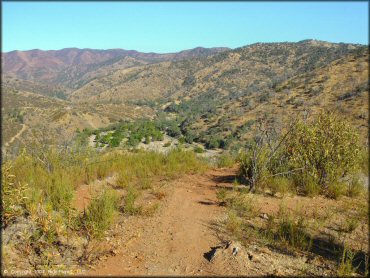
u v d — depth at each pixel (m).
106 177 8.95
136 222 5.77
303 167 7.62
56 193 6.24
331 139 7.71
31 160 8.45
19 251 4.35
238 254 4.46
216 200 7.02
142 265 4.30
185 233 5.30
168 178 9.09
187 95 189.50
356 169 7.73
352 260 4.40
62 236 4.84
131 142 42.22
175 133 78.62
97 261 4.35
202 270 4.19
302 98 71.19
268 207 6.52
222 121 78.88
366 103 53.84
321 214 6.13
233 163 11.94
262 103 81.62
